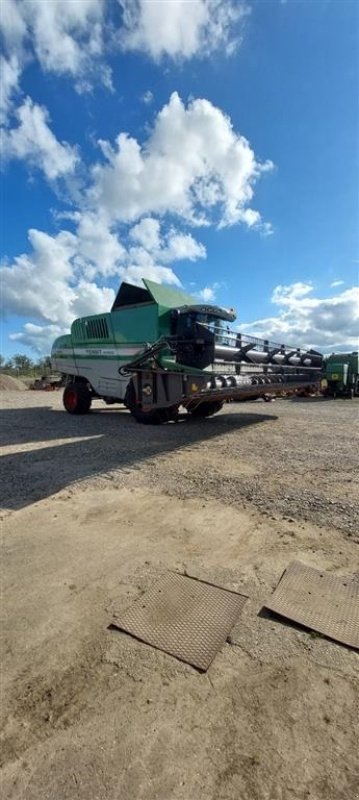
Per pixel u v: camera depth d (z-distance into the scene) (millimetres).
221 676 1663
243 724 1442
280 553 2678
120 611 2088
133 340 8867
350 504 3588
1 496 3852
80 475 4539
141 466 4941
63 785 1245
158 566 2531
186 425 8516
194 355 6922
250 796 1203
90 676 1672
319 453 5695
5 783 1255
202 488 4059
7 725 1454
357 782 1239
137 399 8352
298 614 2037
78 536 2971
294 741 1375
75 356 10570
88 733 1418
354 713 1479
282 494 3867
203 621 2002
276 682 1625
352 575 2395
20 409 12211
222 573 2438
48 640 1889
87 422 9016
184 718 1469
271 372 9039
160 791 1224
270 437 7008
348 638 1861
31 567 2537
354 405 14391
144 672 1690
